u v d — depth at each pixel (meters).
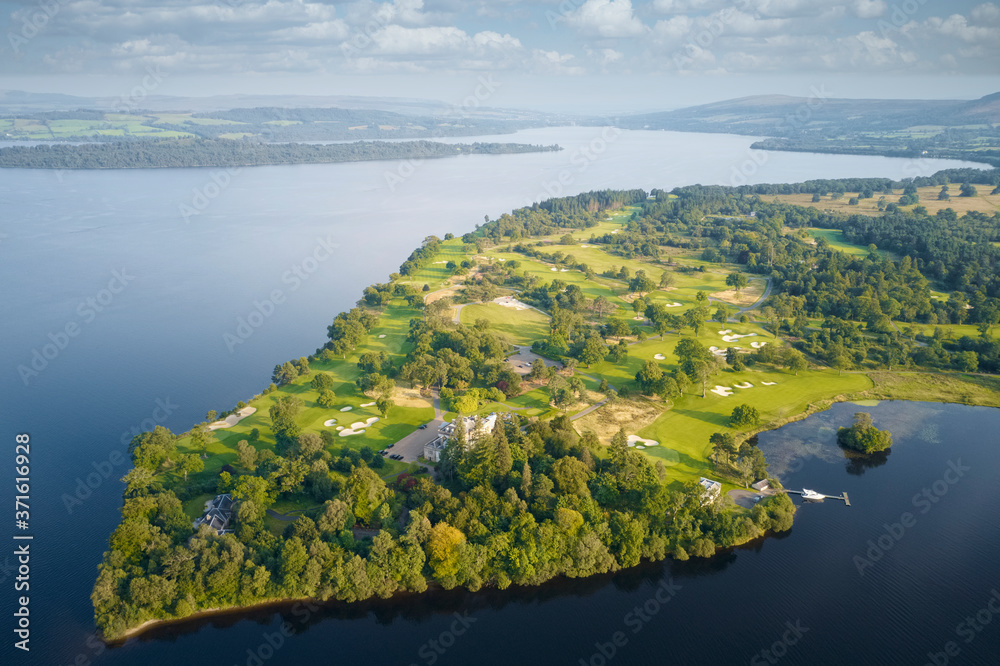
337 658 109.94
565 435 154.12
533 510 130.12
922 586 122.50
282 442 159.62
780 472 158.00
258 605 117.06
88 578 125.12
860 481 155.00
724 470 156.12
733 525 132.50
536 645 112.19
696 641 111.56
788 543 134.38
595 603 121.56
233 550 116.75
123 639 111.12
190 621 114.75
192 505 139.75
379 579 118.12
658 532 130.75
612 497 136.25
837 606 118.25
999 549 132.25
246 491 133.62
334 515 125.19
